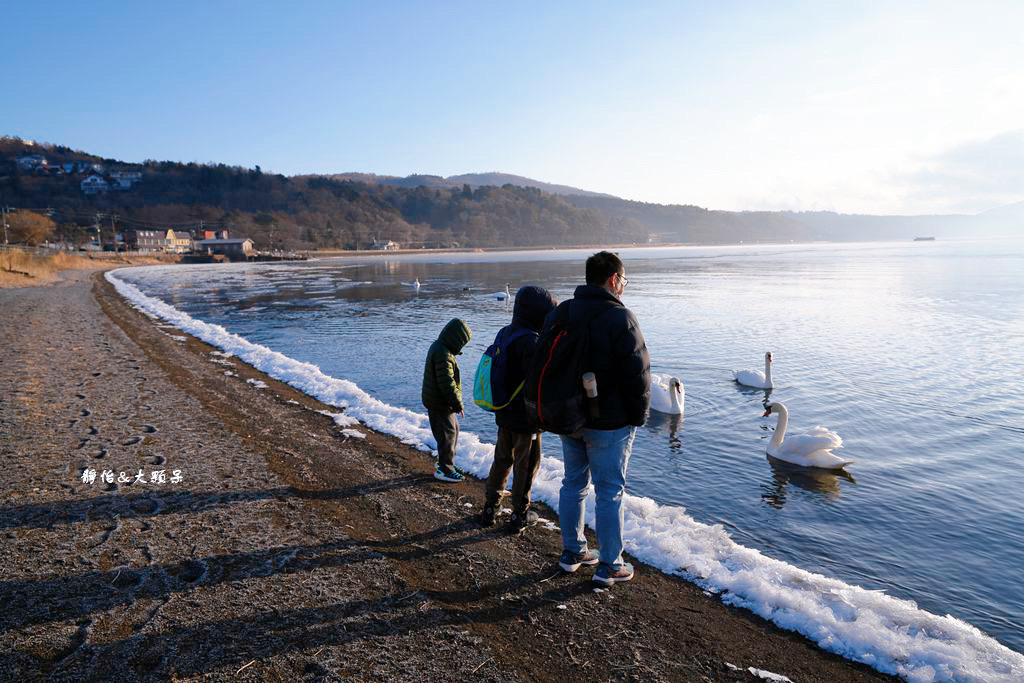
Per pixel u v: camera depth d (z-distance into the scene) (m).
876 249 194.50
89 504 5.11
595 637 3.44
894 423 11.09
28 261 44.19
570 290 43.59
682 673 3.15
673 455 9.18
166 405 8.88
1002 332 22.20
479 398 4.73
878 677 3.18
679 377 15.12
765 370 14.60
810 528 6.68
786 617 3.71
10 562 4.06
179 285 49.53
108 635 3.25
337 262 123.94
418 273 72.69
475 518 5.15
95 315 21.22
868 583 5.56
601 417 3.71
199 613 3.49
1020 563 5.94
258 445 7.09
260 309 31.33
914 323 24.78
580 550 4.18
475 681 2.98
